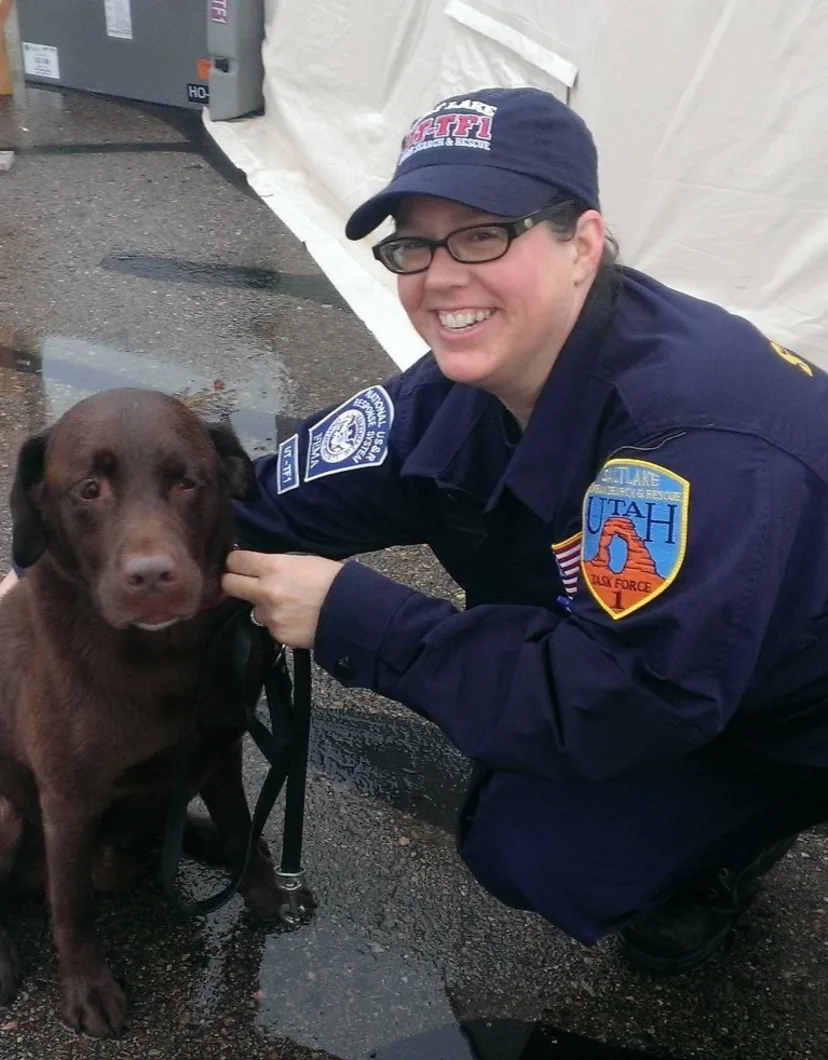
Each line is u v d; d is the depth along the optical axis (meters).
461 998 2.16
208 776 2.18
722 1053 2.07
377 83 5.50
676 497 1.61
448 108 1.73
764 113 3.44
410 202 1.74
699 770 1.99
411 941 2.27
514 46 4.31
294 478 2.28
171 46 7.46
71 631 1.91
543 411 1.81
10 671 2.09
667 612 1.61
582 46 3.93
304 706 2.04
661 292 1.88
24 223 5.71
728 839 2.06
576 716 1.71
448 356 1.83
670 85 3.64
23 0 7.71
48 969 2.21
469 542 2.12
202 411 4.12
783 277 3.53
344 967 2.21
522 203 1.67
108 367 4.41
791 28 3.29
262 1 6.83
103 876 2.31
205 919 2.30
